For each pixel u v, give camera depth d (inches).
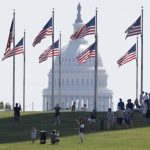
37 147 7101.4
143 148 6919.3
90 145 7155.5
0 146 7224.4
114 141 7357.3
